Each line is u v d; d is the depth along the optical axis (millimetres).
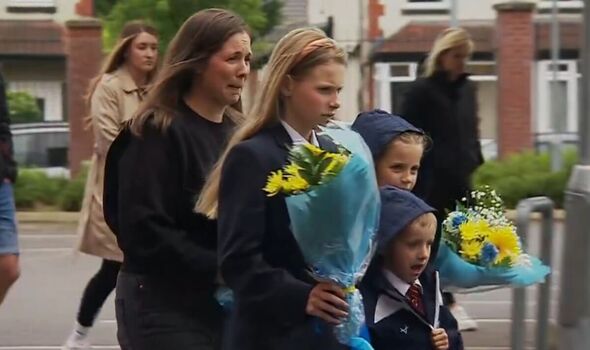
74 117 50000
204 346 8328
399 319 7723
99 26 51469
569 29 68688
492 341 16656
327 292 6844
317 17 71062
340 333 7004
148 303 8375
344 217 6676
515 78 53656
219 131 8555
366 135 8445
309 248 6793
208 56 8445
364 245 6844
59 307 19938
